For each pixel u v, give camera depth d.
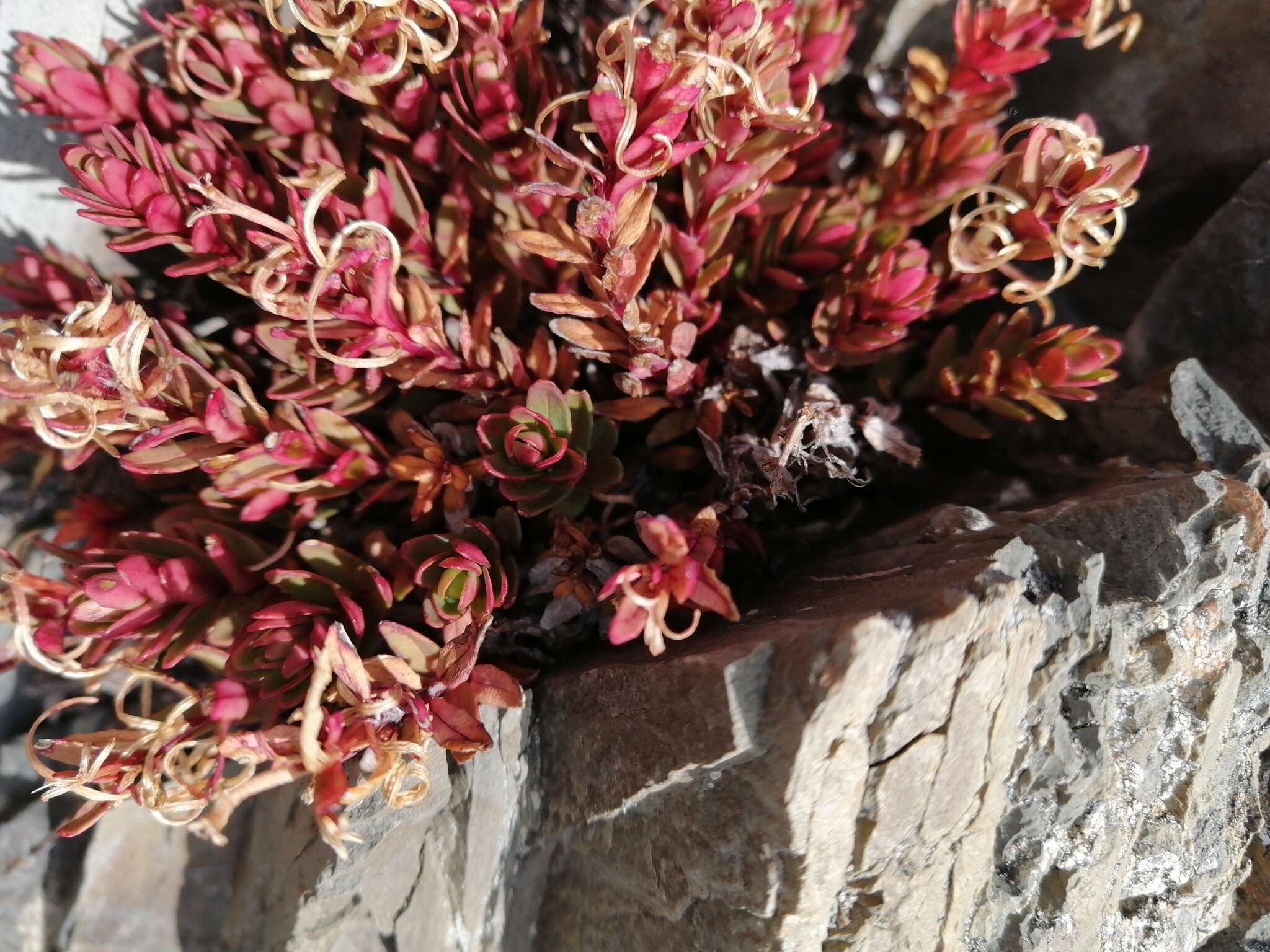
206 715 0.11
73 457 0.12
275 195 0.12
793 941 0.10
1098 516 0.11
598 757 0.11
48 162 0.13
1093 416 0.13
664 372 0.12
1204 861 0.13
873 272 0.12
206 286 0.14
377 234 0.11
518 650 0.12
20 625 0.11
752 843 0.10
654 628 0.10
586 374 0.13
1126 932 0.13
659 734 0.10
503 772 0.12
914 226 0.14
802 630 0.10
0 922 0.13
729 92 0.11
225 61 0.12
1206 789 0.13
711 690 0.10
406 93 0.12
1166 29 0.13
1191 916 0.13
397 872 0.12
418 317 0.12
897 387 0.13
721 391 0.12
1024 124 0.11
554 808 0.12
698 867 0.10
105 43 0.12
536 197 0.12
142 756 0.11
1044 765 0.11
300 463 0.12
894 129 0.14
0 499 0.14
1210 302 0.13
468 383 0.12
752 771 0.10
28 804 0.14
